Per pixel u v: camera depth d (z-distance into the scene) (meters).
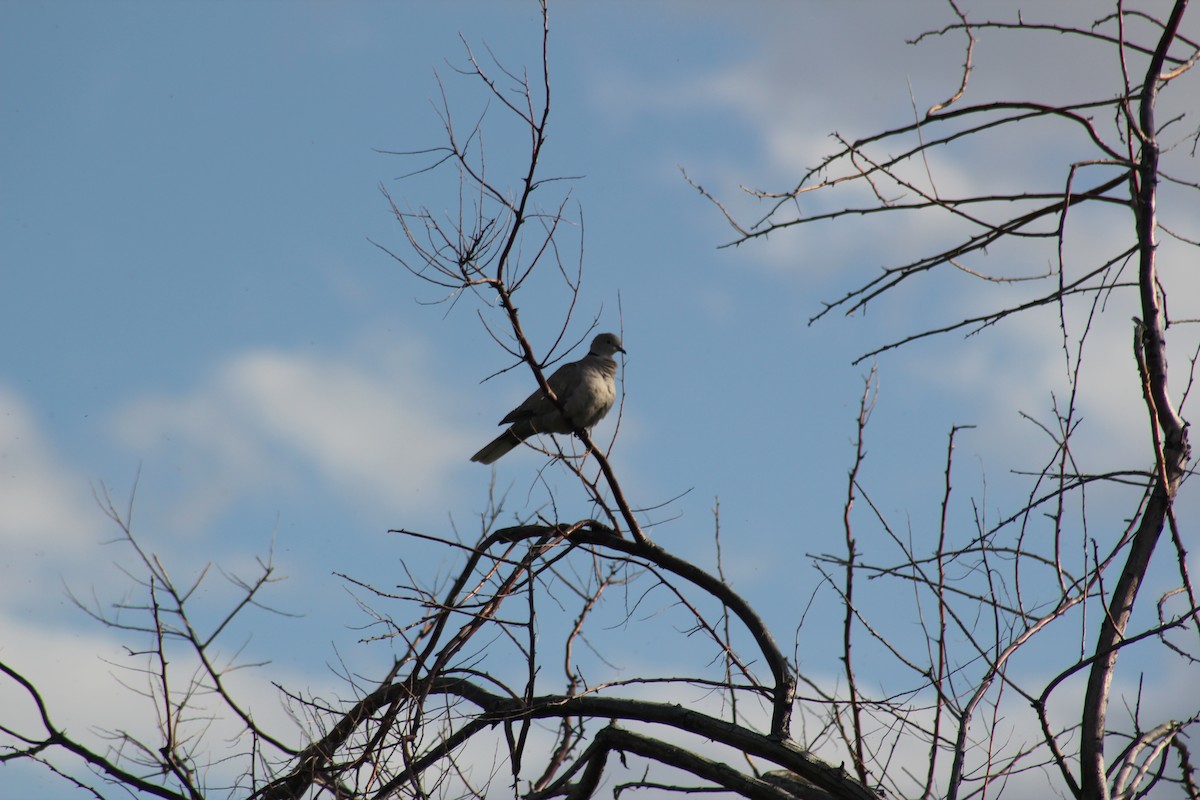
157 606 11.30
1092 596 9.52
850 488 9.85
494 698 13.34
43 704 11.30
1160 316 9.55
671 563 13.31
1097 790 8.72
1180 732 9.27
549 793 12.66
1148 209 9.13
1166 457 9.47
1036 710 8.77
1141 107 9.34
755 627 12.57
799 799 11.29
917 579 9.47
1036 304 10.11
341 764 10.68
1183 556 8.09
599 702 12.29
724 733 11.52
